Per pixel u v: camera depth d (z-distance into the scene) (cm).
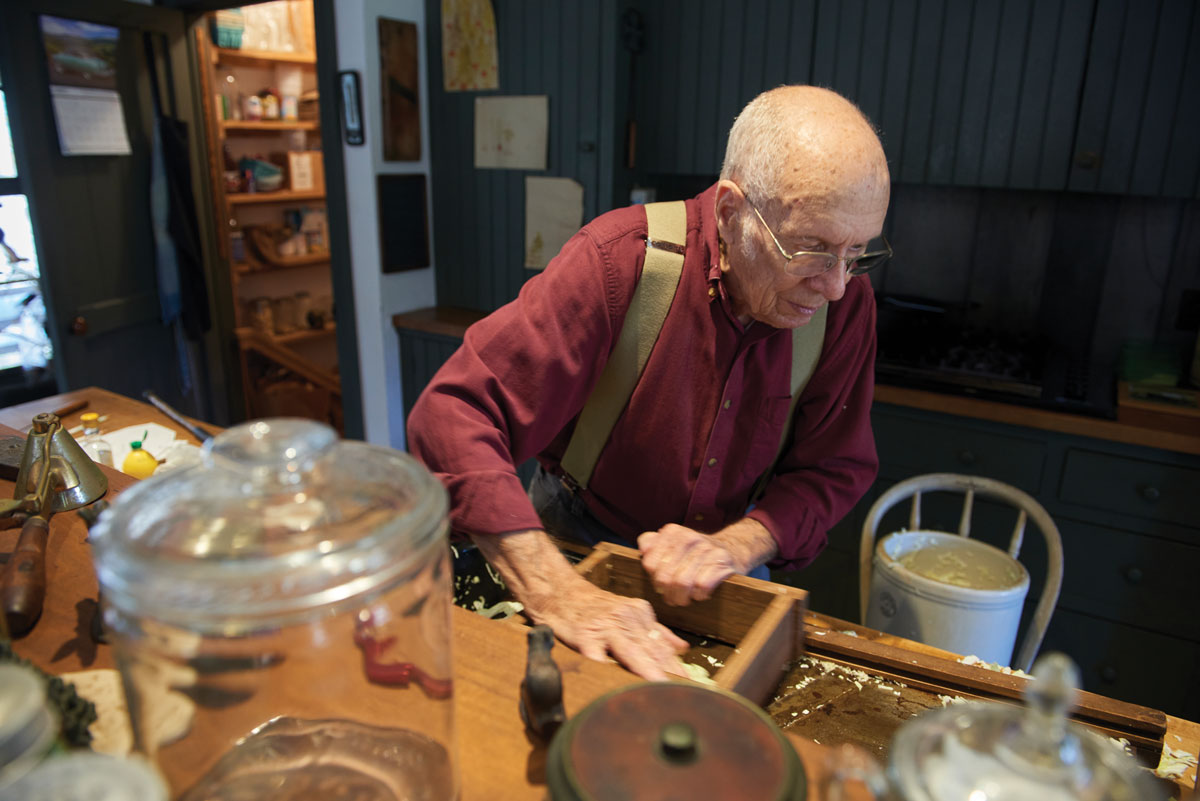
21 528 93
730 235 112
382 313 315
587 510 140
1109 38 213
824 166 97
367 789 56
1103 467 212
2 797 38
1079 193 256
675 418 124
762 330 119
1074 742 38
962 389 230
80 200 306
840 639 95
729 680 75
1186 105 208
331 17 289
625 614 86
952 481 167
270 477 48
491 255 314
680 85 273
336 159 305
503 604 100
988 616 136
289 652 56
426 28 305
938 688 89
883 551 151
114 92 313
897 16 236
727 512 138
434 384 111
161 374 355
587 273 114
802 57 252
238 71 414
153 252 342
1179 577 210
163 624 46
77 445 103
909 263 288
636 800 43
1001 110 230
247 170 405
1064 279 265
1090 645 227
